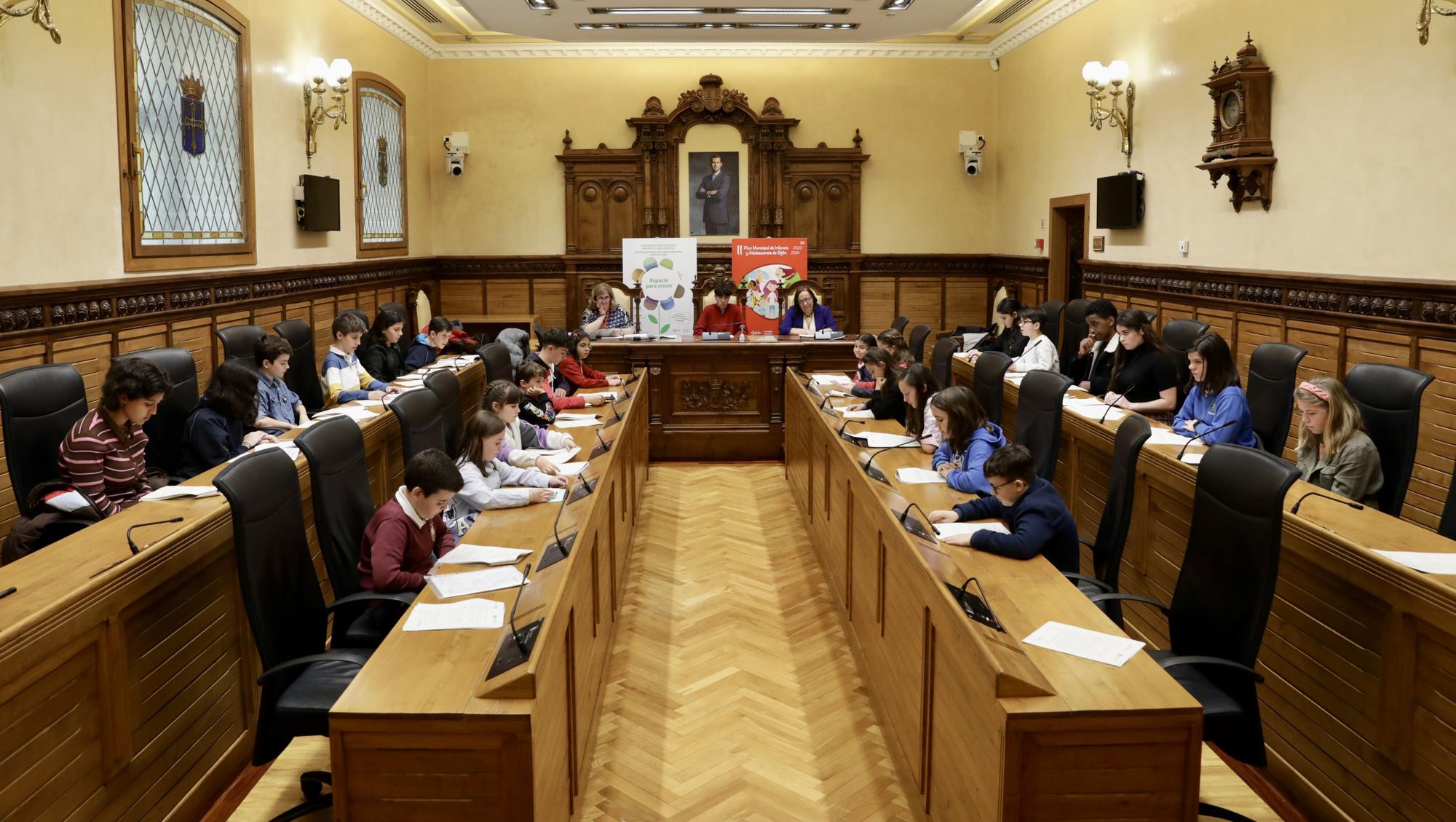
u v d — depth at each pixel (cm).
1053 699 239
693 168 1342
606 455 480
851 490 476
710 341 922
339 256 1023
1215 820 336
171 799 326
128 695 301
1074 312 888
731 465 883
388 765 236
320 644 333
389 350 780
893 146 1369
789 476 802
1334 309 680
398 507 362
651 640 495
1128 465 380
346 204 1041
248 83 807
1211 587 319
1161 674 256
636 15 999
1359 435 422
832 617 524
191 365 545
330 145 994
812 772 368
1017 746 234
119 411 409
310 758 374
